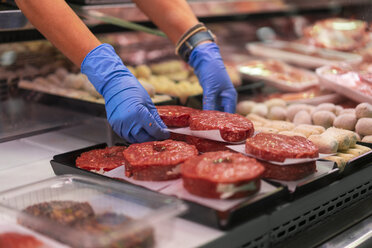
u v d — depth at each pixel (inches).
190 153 54.0
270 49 128.8
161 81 95.7
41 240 40.9
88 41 63.9
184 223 46.8
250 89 95.7
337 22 130.2
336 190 56.5
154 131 61.7
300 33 146.3
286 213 49.9
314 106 85.7
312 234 53.3
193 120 61.9
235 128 58.9
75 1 88.7
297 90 96.3
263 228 47.8
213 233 44.8
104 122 75.0
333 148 60.2
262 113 80.2
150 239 41.3
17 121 80.7
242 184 46.2
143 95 63.2
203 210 45.4
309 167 54.1
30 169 65.4
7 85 91.4
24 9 63.0
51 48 93.3
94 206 45.4
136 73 98.1
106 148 64.1
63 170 59.7
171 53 120.6
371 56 108.1
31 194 48.4
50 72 93.1
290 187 52.0
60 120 81.5
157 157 53.0
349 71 90.6
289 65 119.9
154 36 114.9
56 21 62.5
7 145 75.6
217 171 47.2
